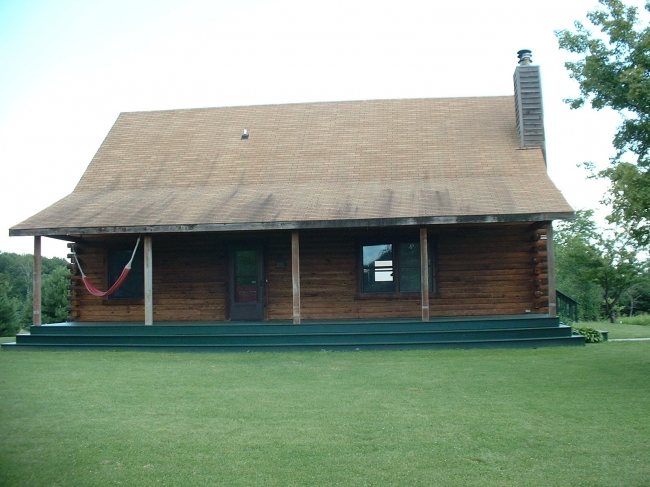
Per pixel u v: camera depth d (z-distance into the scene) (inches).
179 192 687.1
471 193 617.6
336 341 584.1
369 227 626.2
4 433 313.1
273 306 684.1
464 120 767.1
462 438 298.4
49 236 662.5
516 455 276.4
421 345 568.7
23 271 2052.2
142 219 614.2
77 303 713.0
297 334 587.8
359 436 302.7
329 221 576.7
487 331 575.8
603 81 466.3
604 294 1247.5
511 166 676.1
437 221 567.2
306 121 796.0
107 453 285.0
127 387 415.2
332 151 732.0
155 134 805.9
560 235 1444.4
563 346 569.3
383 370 465.4
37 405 366.3
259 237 687.1
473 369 461.7
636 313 1472.7
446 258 664.4
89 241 716.7
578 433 302.8
